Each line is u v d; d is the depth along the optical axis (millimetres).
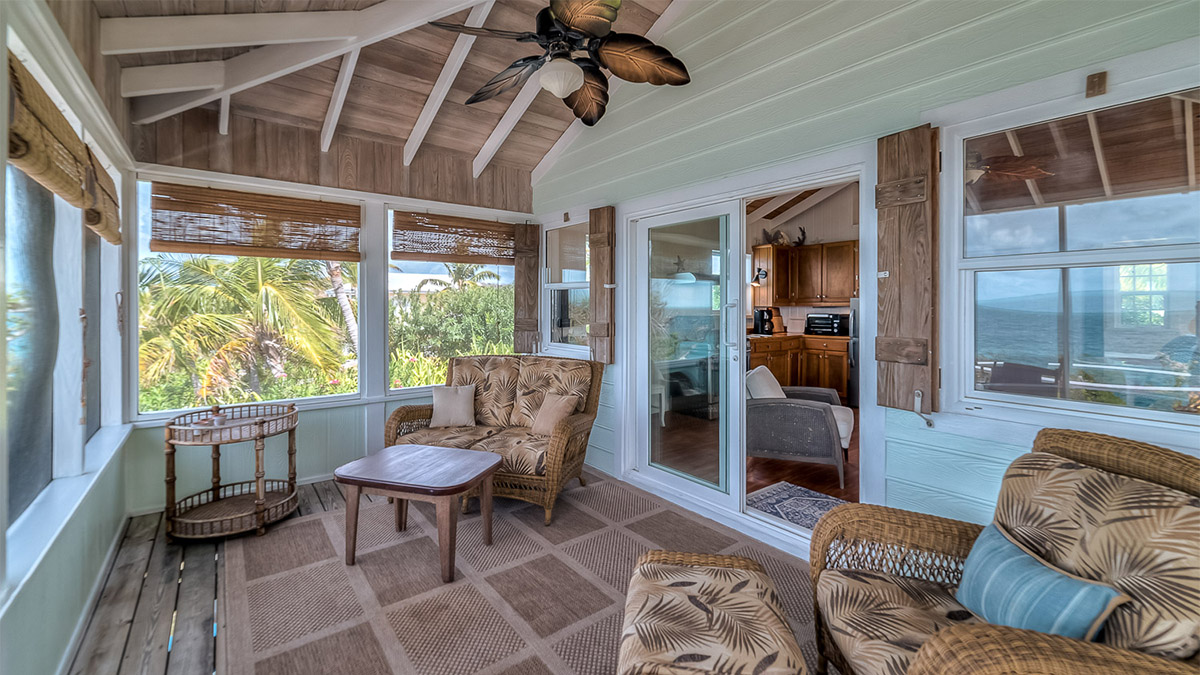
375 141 3852
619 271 3779
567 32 2119
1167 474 1271
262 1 2389
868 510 1654
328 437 3764
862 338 2377
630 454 3801
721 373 3090
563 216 4344
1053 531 1295
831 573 1588
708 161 3074
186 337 3318
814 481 3746
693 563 1666
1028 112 1848
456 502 2379
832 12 2439
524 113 3902
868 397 2363
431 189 4129
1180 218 1586
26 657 1404
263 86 3117
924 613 1357
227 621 2021
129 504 3029
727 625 1313
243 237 3373
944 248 2074
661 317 3510
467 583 2332
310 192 3609
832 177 2502
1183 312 1601
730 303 3012
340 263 3875
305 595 2215
